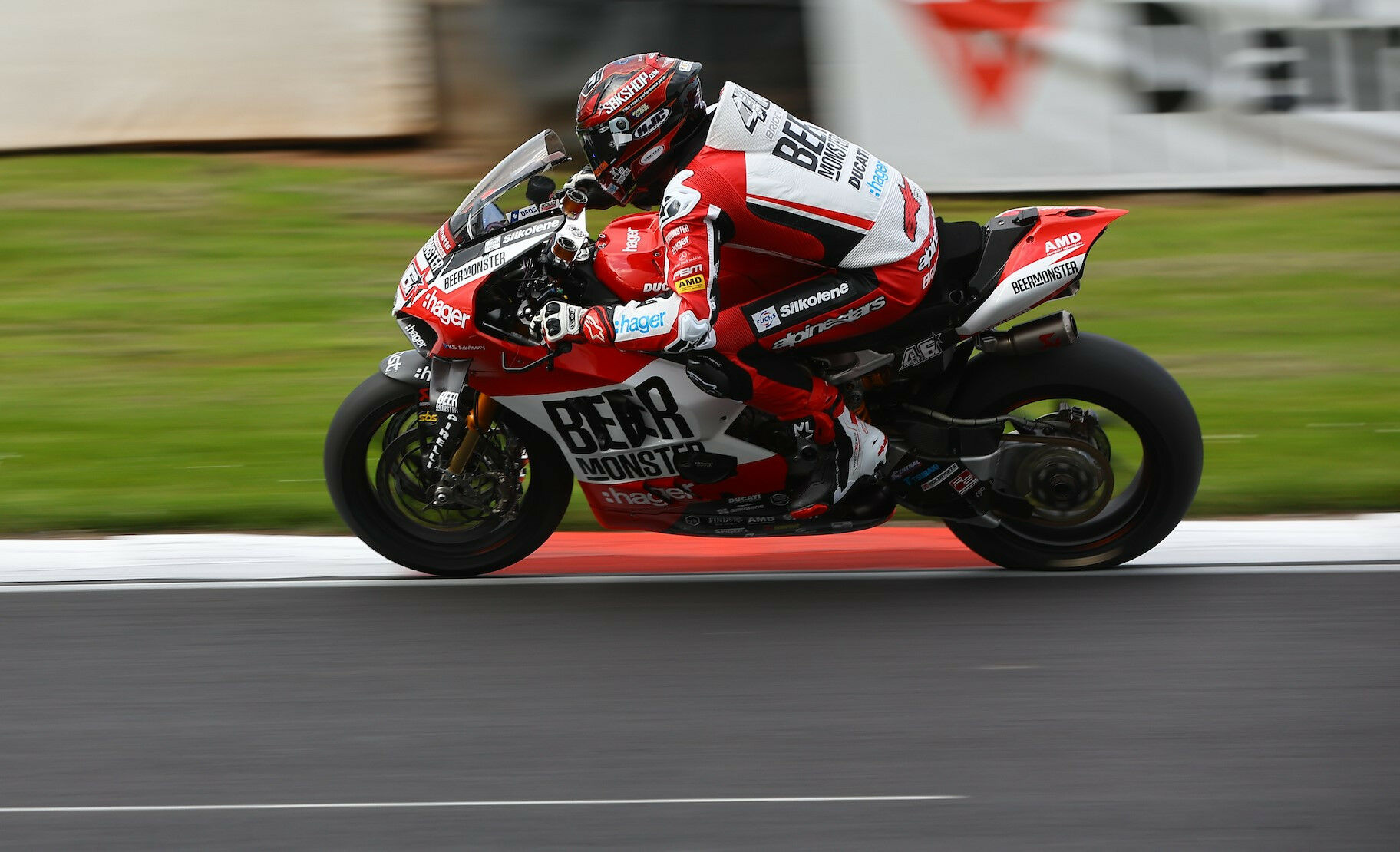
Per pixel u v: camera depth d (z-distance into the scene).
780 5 30.14
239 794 12.12
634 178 15.02
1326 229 28.64
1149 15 28.86
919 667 14.16
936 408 15.77
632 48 31.34
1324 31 28.92
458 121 33.12
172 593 16.31
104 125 33.06
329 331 25.78
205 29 32.75
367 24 32.62
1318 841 11.15
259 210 30.69
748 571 16.95
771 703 13.48
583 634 15.10
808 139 14.94
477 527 16.61
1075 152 29.38
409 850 11.27
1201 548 17.11
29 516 18.66
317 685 14.02
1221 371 23.20
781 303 14.77
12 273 28.12
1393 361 23.44
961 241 15.62
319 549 17.73
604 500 16.16
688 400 15.21
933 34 29.12
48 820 11.77
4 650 14.86
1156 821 11.47
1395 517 17.94
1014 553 16.42
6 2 32.72
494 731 13.06
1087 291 26.69
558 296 15.09
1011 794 11.90
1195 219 29.23
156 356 24.75
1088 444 15.50
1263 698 13.44
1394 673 13.84
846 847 11.19
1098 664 14.17
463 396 15.91
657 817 11.64
